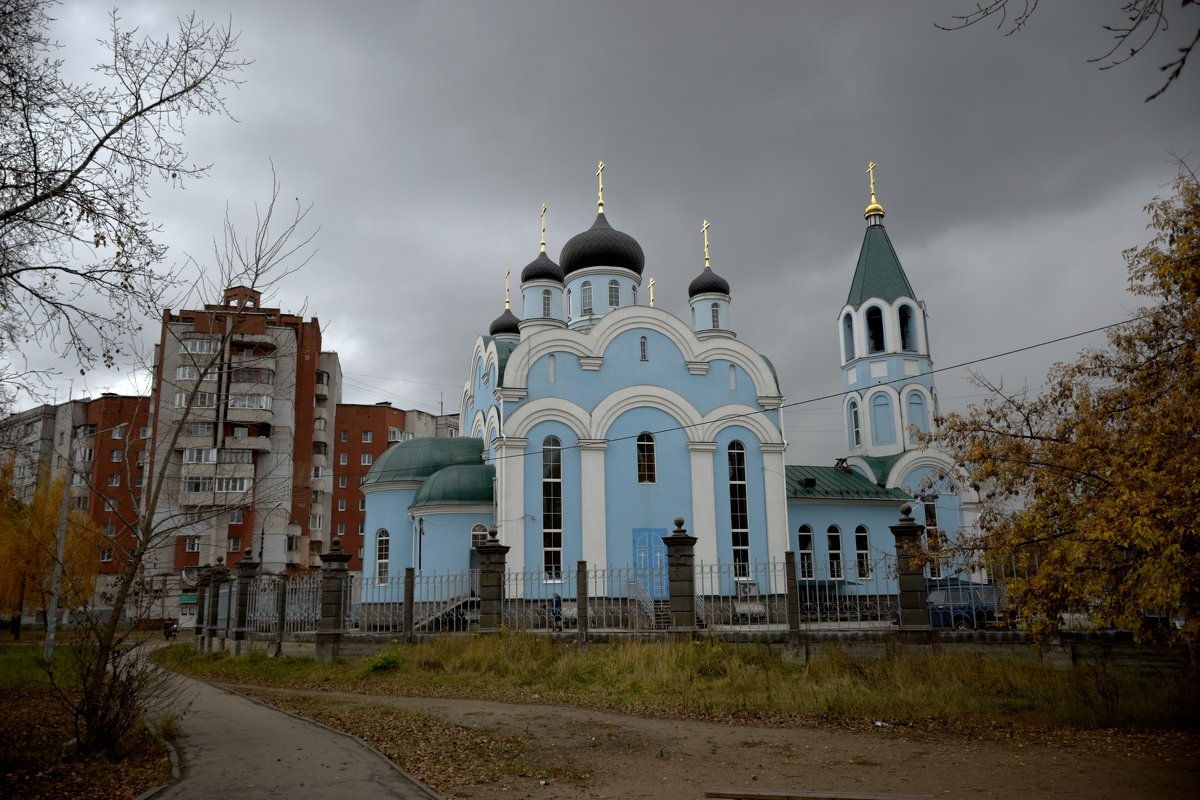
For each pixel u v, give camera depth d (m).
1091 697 15.75
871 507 42.41
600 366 36.59
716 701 16.75
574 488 35.03
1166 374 15.38
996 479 17.50
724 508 36.72
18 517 26.06
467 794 10.34
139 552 13.04
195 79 13.16
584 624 22.72
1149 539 12.05
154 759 12.23
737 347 38.53
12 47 11.77
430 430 92.69
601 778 11.16
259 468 63.47
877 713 15.53
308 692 20.48
